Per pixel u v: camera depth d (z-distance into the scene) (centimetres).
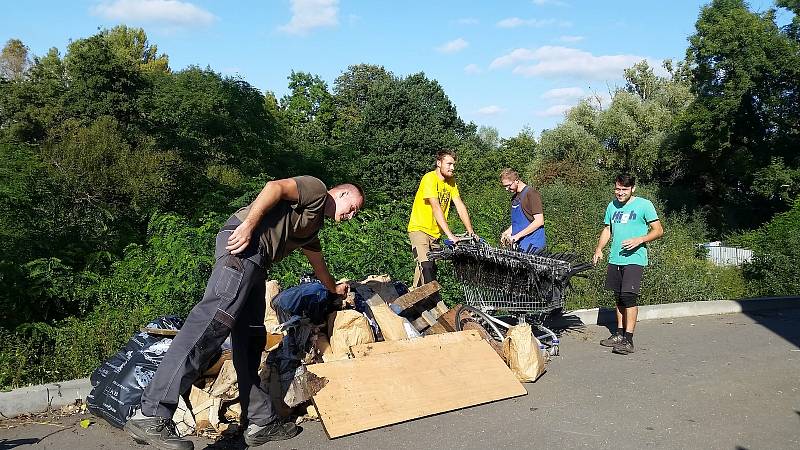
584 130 4431
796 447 457
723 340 793
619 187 729
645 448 451
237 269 390
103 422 480
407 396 508
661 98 4919
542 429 482
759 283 1456
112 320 634
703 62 3531
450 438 462
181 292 668
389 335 588
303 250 465
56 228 955
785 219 1670
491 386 552
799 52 3297
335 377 496
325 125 5144
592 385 594
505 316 751
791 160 3484
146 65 6034
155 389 377
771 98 3388
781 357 710
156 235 839
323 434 464
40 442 441
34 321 693
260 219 393
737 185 4025
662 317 950
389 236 855
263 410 437
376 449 440
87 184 1173
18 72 5744
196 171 1472
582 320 877
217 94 1841
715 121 3522
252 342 429
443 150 720
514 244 733
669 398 560
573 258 675
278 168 1914
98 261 854
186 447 376
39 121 1803
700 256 1981
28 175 988
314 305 551
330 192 457
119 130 1441
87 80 1878
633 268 716
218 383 479
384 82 4894
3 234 830
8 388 528
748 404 549
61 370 566
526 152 5475
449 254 683
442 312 680
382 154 4469
